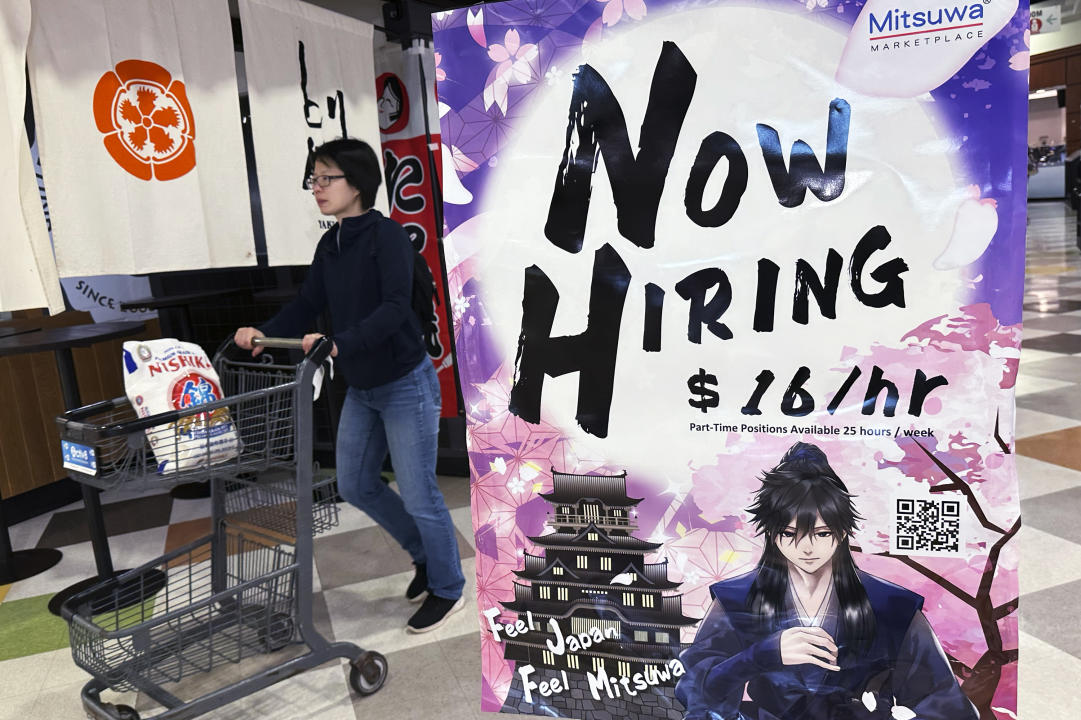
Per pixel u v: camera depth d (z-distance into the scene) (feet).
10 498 11.96
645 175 3.60
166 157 8.11
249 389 7.13
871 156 3.32
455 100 3.78
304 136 9.94
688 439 3.74
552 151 3.70
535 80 3.67
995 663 3.51
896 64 3.23
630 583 3.95
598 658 4.07
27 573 9.95
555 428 3.92
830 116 3.34
